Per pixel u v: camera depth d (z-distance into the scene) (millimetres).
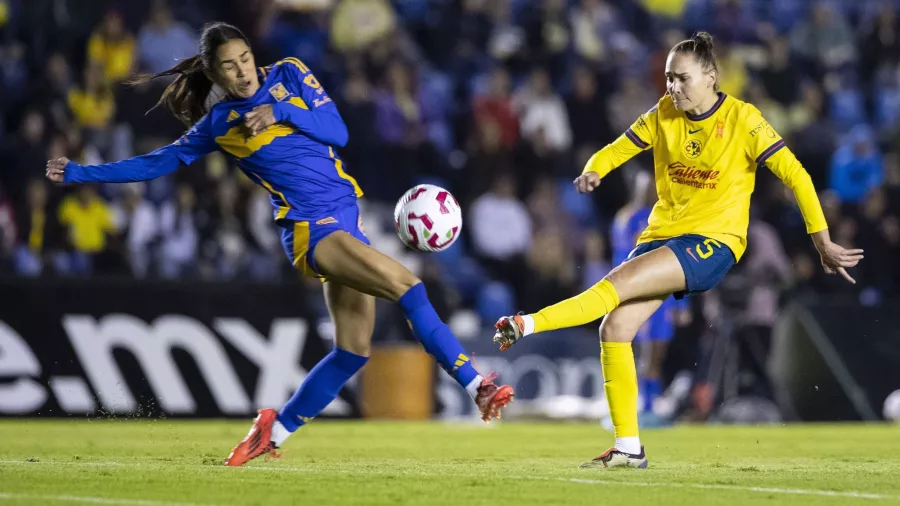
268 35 59312
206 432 34375
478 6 65688
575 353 49031
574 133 61844
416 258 51188
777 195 58344
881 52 72000
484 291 54062
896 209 59156
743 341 49375
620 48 67000
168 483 17922
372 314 21359
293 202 20469
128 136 52594
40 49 54781
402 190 57156
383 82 59062
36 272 46781
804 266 56469
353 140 56750
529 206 57594
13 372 40000
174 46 55000
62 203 47656
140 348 41375
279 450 27219
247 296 42938
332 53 60469
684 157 21203
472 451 27734
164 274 48344
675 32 67375
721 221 20953
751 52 71875
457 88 62750
